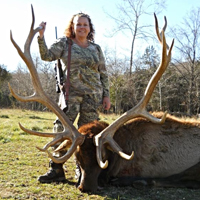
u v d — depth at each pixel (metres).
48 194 3.54
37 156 5.49
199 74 24.25
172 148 4.38
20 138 7.40
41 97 3.87
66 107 4.13
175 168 4.34
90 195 3.61
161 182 4.15
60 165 4.07
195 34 23.64
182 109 31.55
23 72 43.81
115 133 4.16
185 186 4.18
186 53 23.88
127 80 29.30
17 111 20.98
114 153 3.98
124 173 4.19
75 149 3.62
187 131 4.56
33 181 3.97
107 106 4.68
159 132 4.42
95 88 4.35
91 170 3.68
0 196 3.37
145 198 3.63
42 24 3.94
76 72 4.21
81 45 4.38
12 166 4.70
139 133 4.34
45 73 37.56
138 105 3.94
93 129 3.87
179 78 31.33
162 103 31.20
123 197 3.61
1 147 6.23
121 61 31.08
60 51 4.20
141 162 4.24
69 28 4.45
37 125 10.45
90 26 4.59
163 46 3.63
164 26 3.66
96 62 4.36
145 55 30.44
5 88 41.81
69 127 3.80
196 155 4.40
